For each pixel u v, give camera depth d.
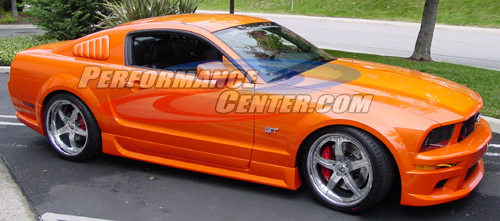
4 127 5.62
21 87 4.62
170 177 4.11
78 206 3.54
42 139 5.20
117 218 3.35
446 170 3.04
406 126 3.01
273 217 3.35
